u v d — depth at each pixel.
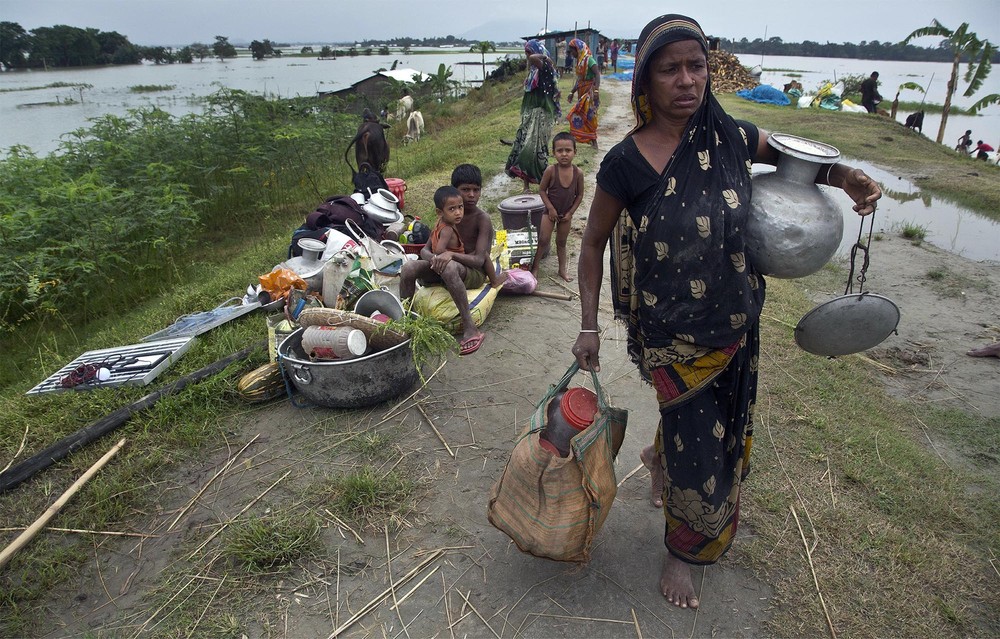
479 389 4.17
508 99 26.92
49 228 6.59
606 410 2.54
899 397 4.29
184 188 8.72
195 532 3.01
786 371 4.36
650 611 2.56
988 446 3.73
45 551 2.92
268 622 2.53
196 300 5.74
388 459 3.48
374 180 7.89
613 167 2.09
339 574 2.76
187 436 3.63
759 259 2.15
